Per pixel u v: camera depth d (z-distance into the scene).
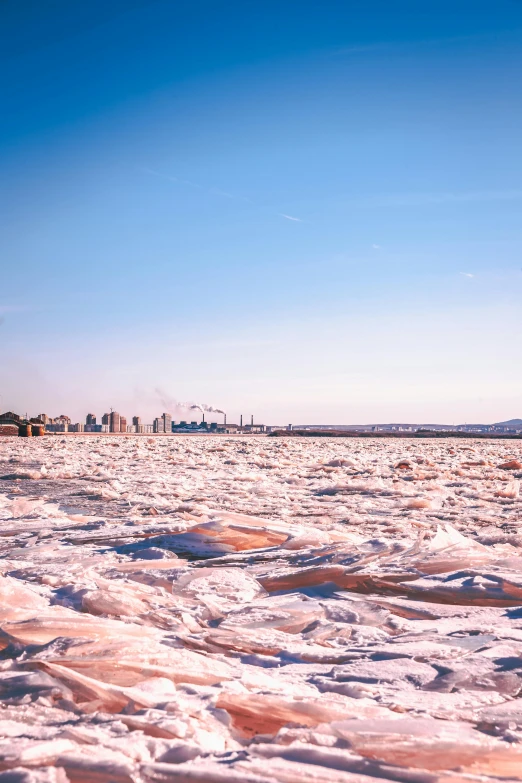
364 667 3.13
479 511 9.25
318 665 3.22
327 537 6.46
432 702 2.70
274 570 5.23
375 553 5.49
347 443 51.66
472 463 20.50
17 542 6.65
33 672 2.88
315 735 2.32
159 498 10.22
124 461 21.20
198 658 3.15
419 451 32.72
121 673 2.96
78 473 15.83
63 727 2.35
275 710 2.57
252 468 18.41
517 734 2.39
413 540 6.29
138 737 2.25
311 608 4.20
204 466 18.97
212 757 2.16
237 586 4.75
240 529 6.77
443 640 3.55
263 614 4.01
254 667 3.18
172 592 4.64
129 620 3.88
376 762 2.15
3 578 4.27
